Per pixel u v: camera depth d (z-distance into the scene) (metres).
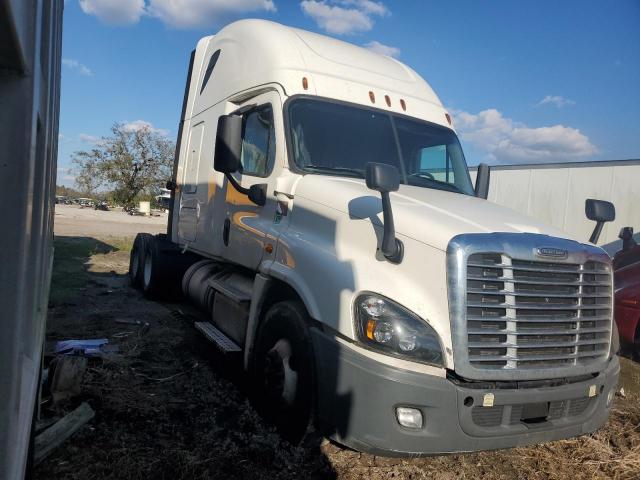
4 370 1.40
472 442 3.11
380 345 3.10
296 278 3.82
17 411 1.47
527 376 3.25
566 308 3.44
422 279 3.25
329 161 4.57
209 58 6.54
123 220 30.58
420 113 5.30
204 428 4.02
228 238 5.35
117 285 9.36
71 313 7.04
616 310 7.28
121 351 5.57
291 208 4.31
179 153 7.39
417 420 3.05
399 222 3.47
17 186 1.39
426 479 3.58
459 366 3.08
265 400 4.11
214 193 5.84
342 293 3.35
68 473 3.24
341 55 5.27
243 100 5.41
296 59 4.87
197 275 6.32
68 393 4.18
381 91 5.16
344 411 3.17
